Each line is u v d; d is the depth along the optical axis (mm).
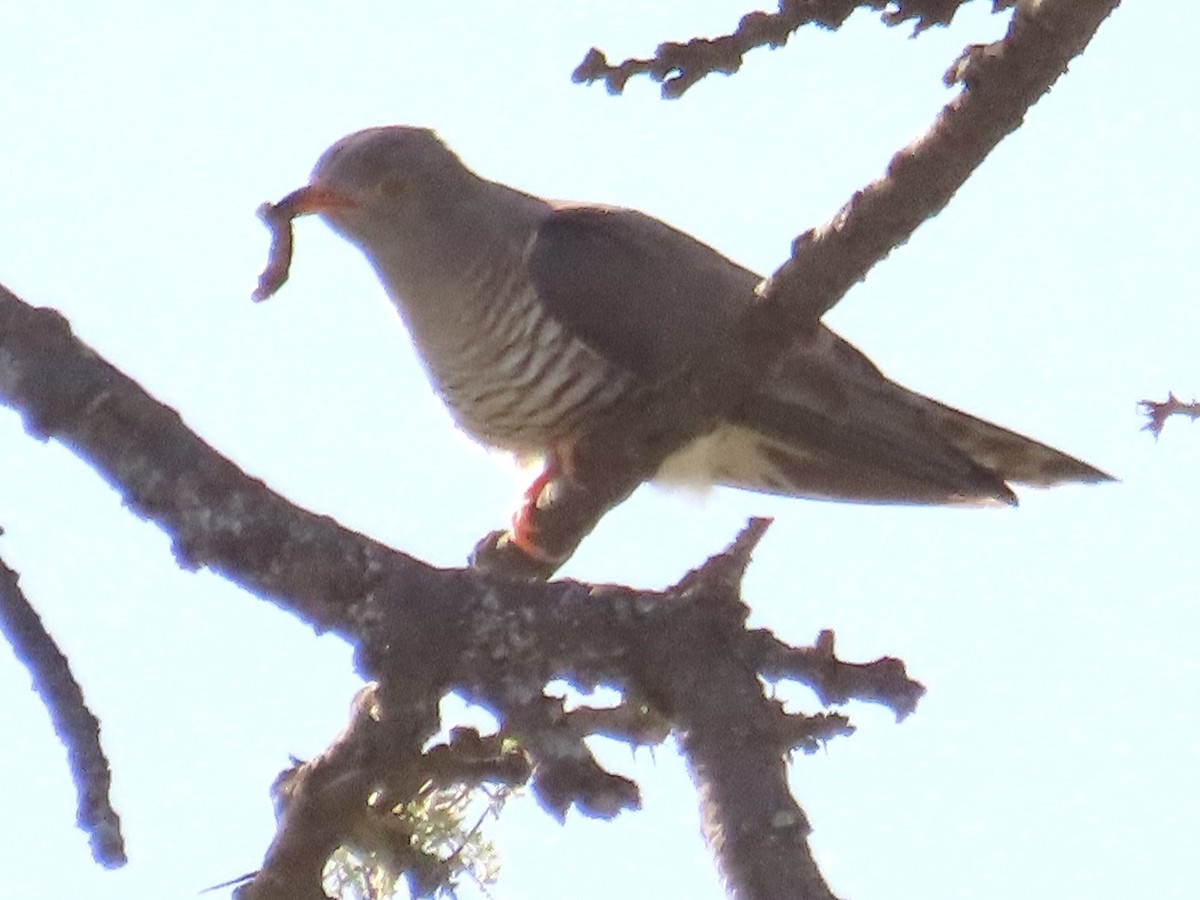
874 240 7359
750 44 6637
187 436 5875
